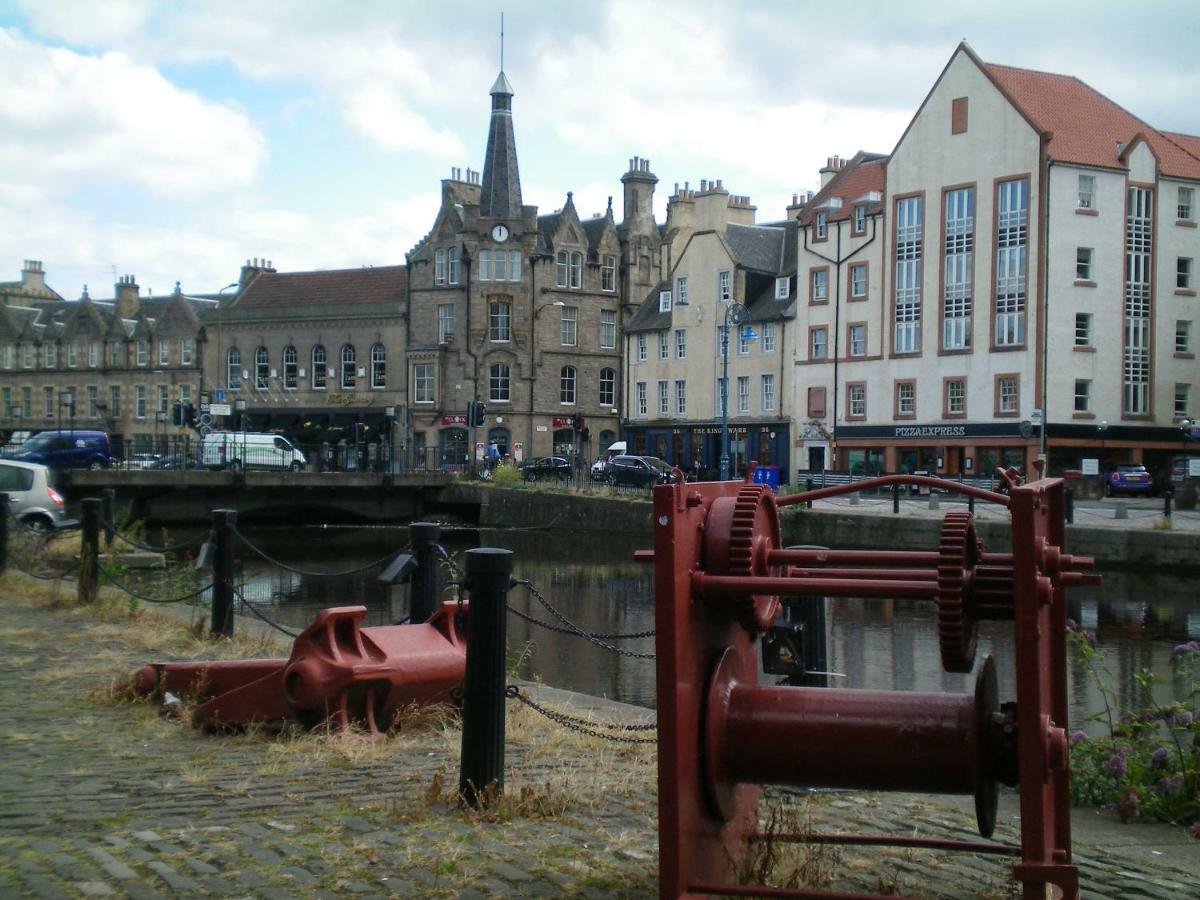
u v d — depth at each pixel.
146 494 48.50
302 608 23.03
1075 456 54.69
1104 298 54.69
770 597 4.81
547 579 31.55
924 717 4.16
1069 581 4.46
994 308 55.25
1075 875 3.71
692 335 69.69
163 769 7.02
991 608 4.14
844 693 4.31
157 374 85.69
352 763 7.16
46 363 90.94
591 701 10.17
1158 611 23.55
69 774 6.81
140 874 4.95
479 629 6.20
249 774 6.89
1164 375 56.03
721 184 68.88
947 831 6.34
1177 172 56.34
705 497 4.34
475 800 6.15
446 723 8.25
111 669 10.53
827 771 4.22
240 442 58.16
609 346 77.19
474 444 59.53
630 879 5.07
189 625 13.85
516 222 73.75
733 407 67.38
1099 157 54.72
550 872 5.14
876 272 59.97
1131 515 36.97
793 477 63.84
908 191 58.78
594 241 78.00
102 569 17.33
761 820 5.64
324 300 79.19
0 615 14.48
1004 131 55.06
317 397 78.56
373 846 5.43
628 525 46.66
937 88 57.72
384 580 9.23
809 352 63.06
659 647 3.97
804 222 63.38
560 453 74.81
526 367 73.75
